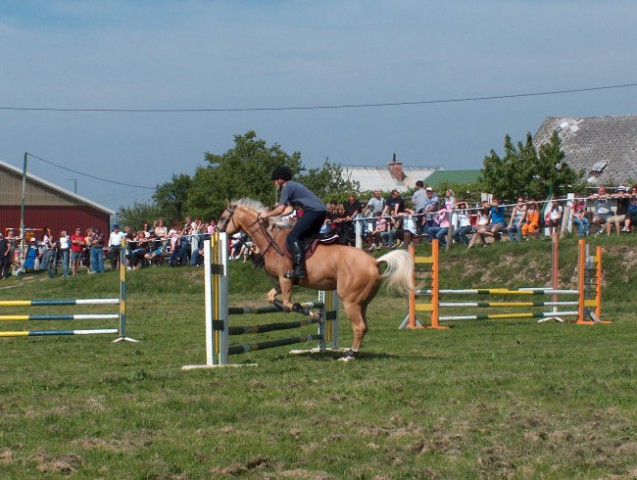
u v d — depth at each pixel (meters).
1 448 7.73
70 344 16.30
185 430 8.38
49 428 8.39
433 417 8.86
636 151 55.25
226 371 11.83
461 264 27.05
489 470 7.09
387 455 7.47
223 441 7.95
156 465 7.20
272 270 13.04
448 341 16.16
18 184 65.44
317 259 12.62
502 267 26.47
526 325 19.97
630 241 25.98
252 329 13.03
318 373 11.50
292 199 12.79
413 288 12.44
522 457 7.47
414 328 18.94
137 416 8.91
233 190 65.31
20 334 15.86
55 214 66.31
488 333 17.84
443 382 10.64
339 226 27.50
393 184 99.38
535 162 42.94
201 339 16.62
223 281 12.58
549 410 9.14
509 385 10.50
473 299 25.20
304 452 7.60
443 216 28.45
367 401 9.56
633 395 9.84
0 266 36.12
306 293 27.20
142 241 33.16
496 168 43.38
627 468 7.12
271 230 13.13
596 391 10.10
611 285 24.81
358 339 12.76
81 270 36.12
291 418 8.84
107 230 67.88
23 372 12.33
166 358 13.77
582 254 20.75
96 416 8.89
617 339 16.56
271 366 12.28
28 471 7.05
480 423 8.59
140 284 30.28
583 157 56.59
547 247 26.61
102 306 25.66
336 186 67.62
